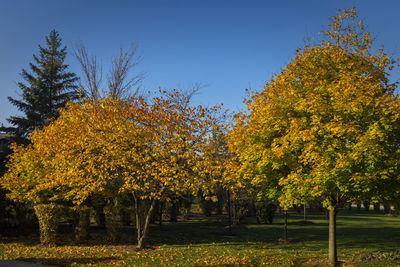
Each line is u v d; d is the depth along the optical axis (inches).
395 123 351.6
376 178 349.7
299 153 407.5
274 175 430.3
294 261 432.8
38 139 589.0
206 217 1195.3
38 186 545.6
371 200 385.1
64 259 444.8
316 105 366.9
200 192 1261.1
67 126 522.3
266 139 430.9
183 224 954.7
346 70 414.0
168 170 467.2
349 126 341.7
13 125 1117.7
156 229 818.2
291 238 689.6
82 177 510.3
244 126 462.0
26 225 710.5
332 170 333.7
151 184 535.8
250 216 1309.1
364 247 575.8
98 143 494.0
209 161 485.4
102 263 421.1
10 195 597.9
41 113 1133.1
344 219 1234.6
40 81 1170.0
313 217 1310.3
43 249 533.6
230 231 781.3
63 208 616.1
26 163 594.2
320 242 640.4
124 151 502.3
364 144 328.5
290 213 1518.2
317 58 446.3
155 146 502.6
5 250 518.3
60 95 1171.3
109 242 616.7
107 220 641.6
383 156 352.8
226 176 485.4
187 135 502.0
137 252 506.6
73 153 513.7
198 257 465.7
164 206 1041.5
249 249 542.3
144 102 530.0
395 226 957.2
